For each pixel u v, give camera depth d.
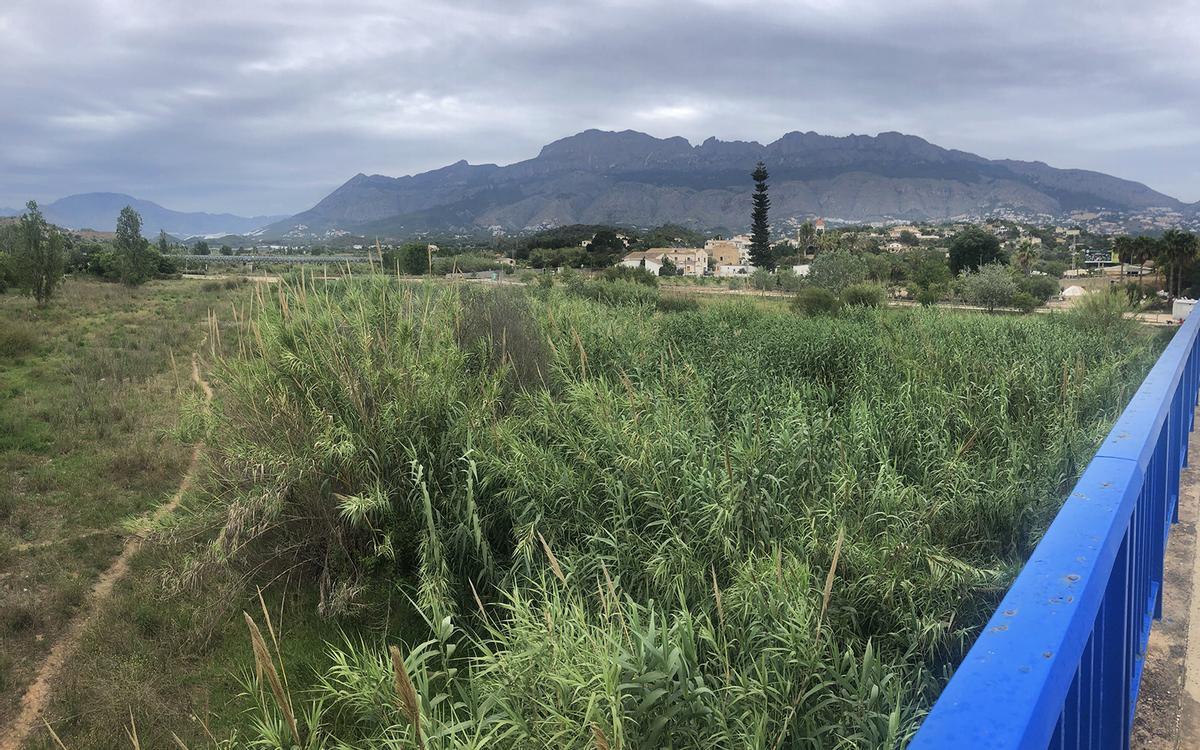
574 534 5.82
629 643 3.33
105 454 10.95
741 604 4.16
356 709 4.34
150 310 33.03
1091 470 1.46
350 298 8.02
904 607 4.40
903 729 3.42
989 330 13.18
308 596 6.61
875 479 5.87
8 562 7.61
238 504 6.21
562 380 8.66
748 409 7.67
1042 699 0.73
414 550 6.32
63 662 5.96
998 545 5.19
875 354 11.26
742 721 3.22
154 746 4.96
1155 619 2.42
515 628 3.90
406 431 6.77
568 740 3.08
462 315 9.12
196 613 6.19
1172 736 1.83
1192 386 4.63
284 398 6.63
